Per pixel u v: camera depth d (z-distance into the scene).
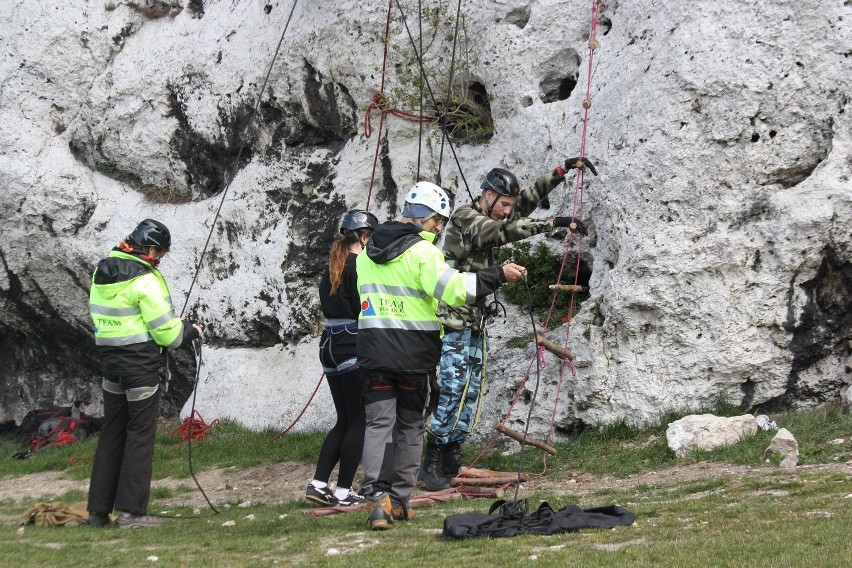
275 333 24.75
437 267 12.09
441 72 21.52
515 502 12.22
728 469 14.45
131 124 26.83
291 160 24.19
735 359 16.42
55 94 27.42
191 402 25.42
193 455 21.47
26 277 28.03
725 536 10.20
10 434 29.83
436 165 21.89
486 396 18.73
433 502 14.69
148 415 14.43
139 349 14.30
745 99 16.55
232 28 25.14
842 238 15.91
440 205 12.77
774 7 16.61
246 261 24.95
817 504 11.29
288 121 24.28
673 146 16.94
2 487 20.88
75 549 11.96
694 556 9.45
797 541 9.66
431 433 15.98
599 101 18.48
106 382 14.56
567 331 17.86
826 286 16.27
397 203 22.64
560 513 11.80
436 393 12.91
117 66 26.97
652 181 17.08
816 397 16.45
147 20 27.11
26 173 26.97
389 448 12.59
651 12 17.92
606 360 17.31
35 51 27.28
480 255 15.30
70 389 30.17
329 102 23.58
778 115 16.48
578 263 18.20
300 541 11.97
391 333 12.27
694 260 16.66
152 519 14.63
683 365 16.73
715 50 16.83
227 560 11.01
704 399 16.64
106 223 27.03
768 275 16.31
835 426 15.41
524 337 19.09
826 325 16.25
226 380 24.78
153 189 27.09
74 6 27.25
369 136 22.81
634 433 16.83
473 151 21.23
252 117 24.20
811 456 14.38
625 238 17.31
